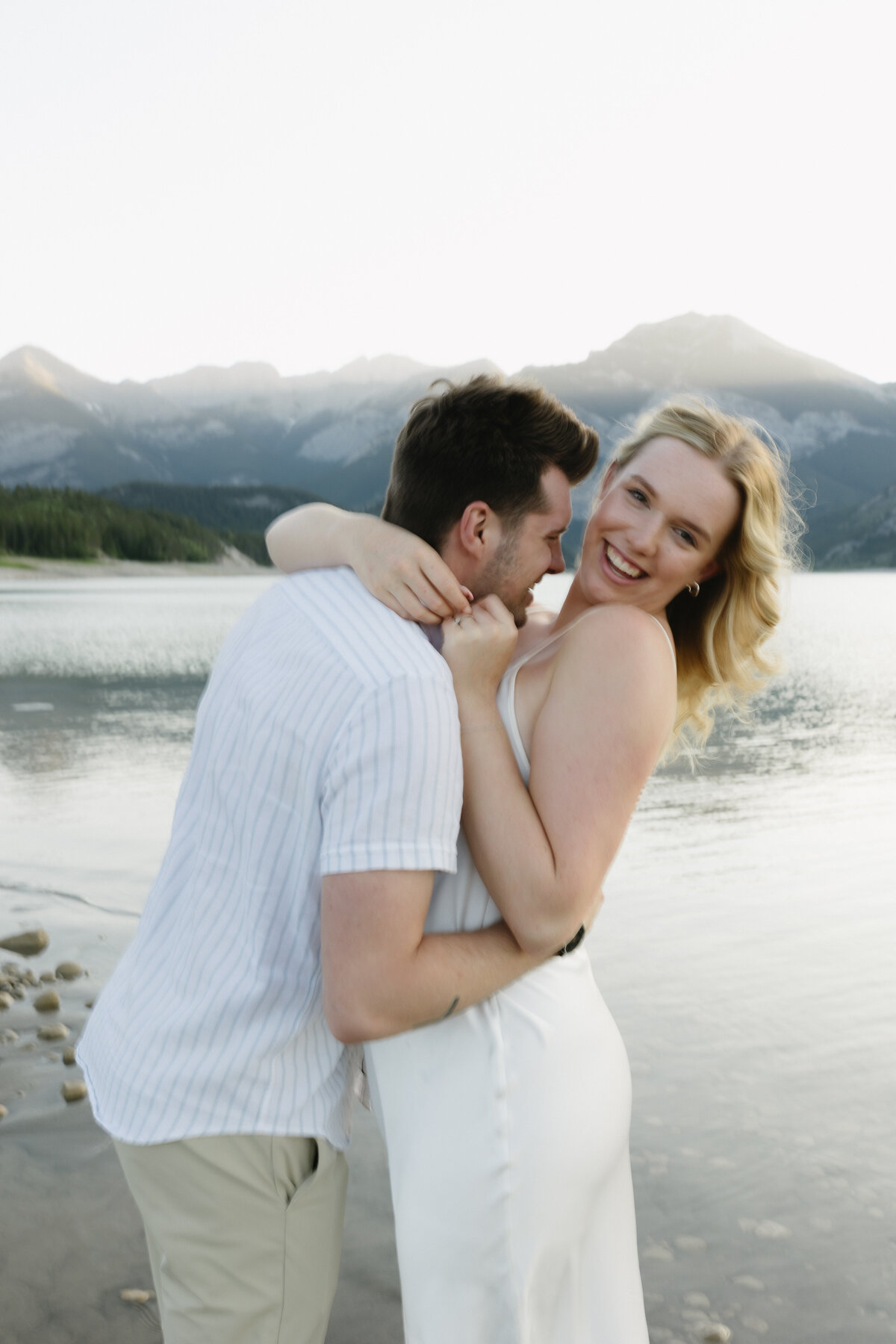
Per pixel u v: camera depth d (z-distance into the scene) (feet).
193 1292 4.44
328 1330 6.89
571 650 4.59
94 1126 9.39
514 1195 4.42
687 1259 7.63
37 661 56.85
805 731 32.45
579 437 4.84
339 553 4.72
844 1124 9.34
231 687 4.53
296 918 4.21
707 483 5.04
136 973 4.67
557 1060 4.55
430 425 4.79
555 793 4.38
